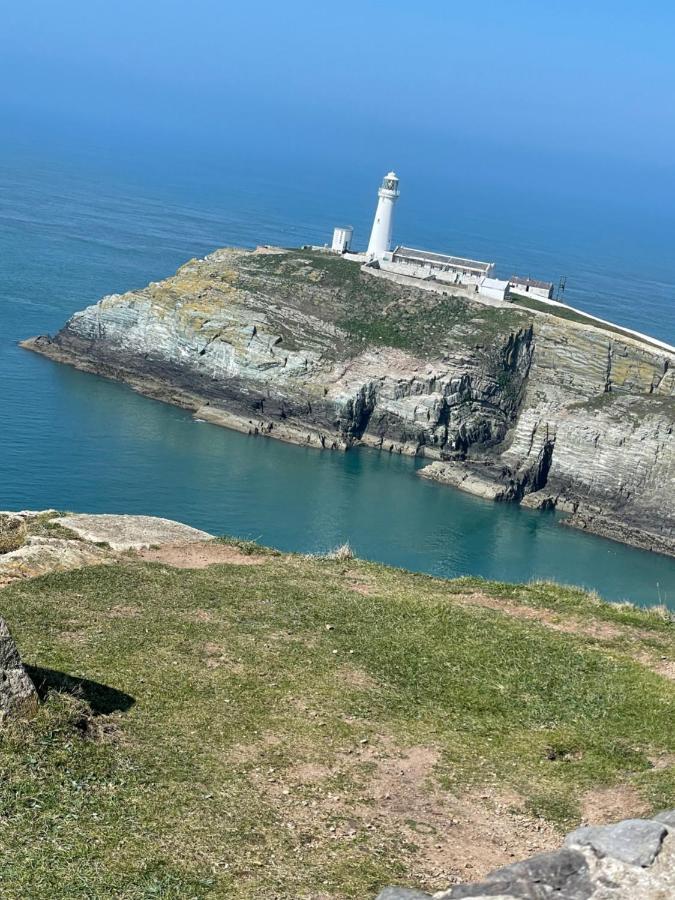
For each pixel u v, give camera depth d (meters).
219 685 18.47
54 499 80.69
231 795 14.69
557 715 18.88
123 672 18.42
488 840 14.47
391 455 113.75
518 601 26.41
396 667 20.42
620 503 105.31
